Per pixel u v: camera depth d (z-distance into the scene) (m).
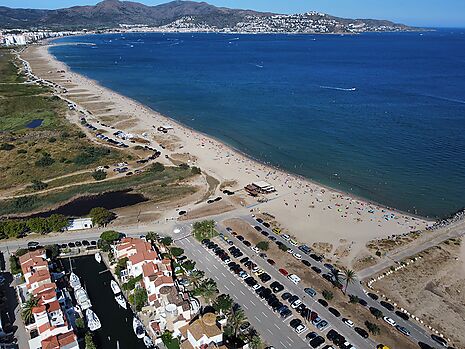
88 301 113.12
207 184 192.25
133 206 169.88
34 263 121.12
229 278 124.31
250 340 99.94
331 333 103.25
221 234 148.62
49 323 99.38
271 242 144.00
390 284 123.94
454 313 113.12
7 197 176.88
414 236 150.25
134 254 124.75
